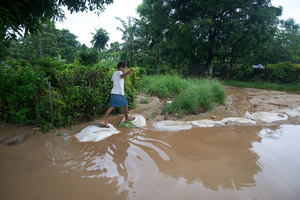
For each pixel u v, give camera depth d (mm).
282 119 4898
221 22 14086
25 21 4566
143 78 9586
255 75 16703
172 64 19031
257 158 2814
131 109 5488
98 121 4453
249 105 6812
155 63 21297
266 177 2309
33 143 3266
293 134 3881
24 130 3803
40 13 4938
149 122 4574
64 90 4113
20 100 3938
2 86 3824
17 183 2182
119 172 2406
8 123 4180
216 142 3430
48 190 2057
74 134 3680
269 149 3137
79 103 4266
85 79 4430
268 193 2004
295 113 5449
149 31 19172
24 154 2875
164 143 3346
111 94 3939
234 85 14484
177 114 5172
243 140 3533
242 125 4461
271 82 15406
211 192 2020
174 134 3807
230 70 17641
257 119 4836
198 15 15125
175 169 2490
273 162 2693
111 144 3252
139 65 20531
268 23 13594
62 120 4113
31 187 2109
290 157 2848
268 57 17719
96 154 2887
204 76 15844
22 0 4242
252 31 13836
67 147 3117
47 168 2498
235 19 13281
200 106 6023
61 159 2734
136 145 3229
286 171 2449
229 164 2639
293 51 17016
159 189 2068
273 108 6156
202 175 2355
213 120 4859
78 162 2652
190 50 15727
